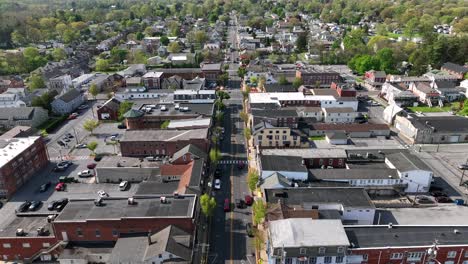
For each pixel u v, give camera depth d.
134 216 79.31
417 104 180.62
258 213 86.19
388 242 73.06
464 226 78.25
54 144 141.00
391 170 106.31
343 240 70.75
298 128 144.50
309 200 89.50
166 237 74.75
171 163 113.38
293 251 69.56
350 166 112.50
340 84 189.00
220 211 97.00
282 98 170.00
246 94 187.75
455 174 115.88
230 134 148.25
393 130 152.12
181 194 88.50
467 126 141.62
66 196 105.06
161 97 179.62
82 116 172.88
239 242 85.38
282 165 105.81
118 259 71.50
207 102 166.62
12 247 80.06
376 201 101.19
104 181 112.44
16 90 184.62
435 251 70.38
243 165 120.81
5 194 104.94
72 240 79.75
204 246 84.00
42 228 80.94
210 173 116.31
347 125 146.38
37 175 117.81
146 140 123.25
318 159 115.19
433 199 101.81
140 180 111.69
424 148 134.62
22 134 132.75
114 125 159.12
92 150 128.75
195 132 126.75
